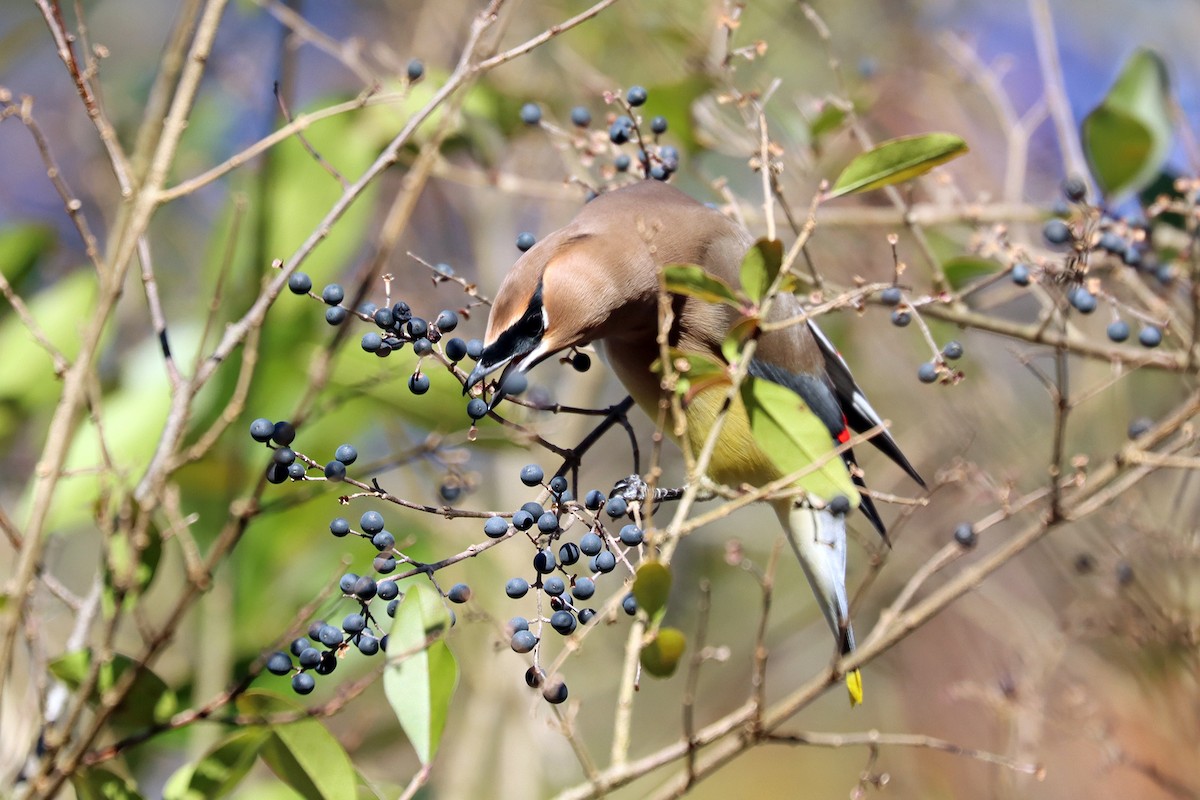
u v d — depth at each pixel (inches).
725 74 345.1
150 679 277.1
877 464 506.6
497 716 467.2
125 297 457.4
